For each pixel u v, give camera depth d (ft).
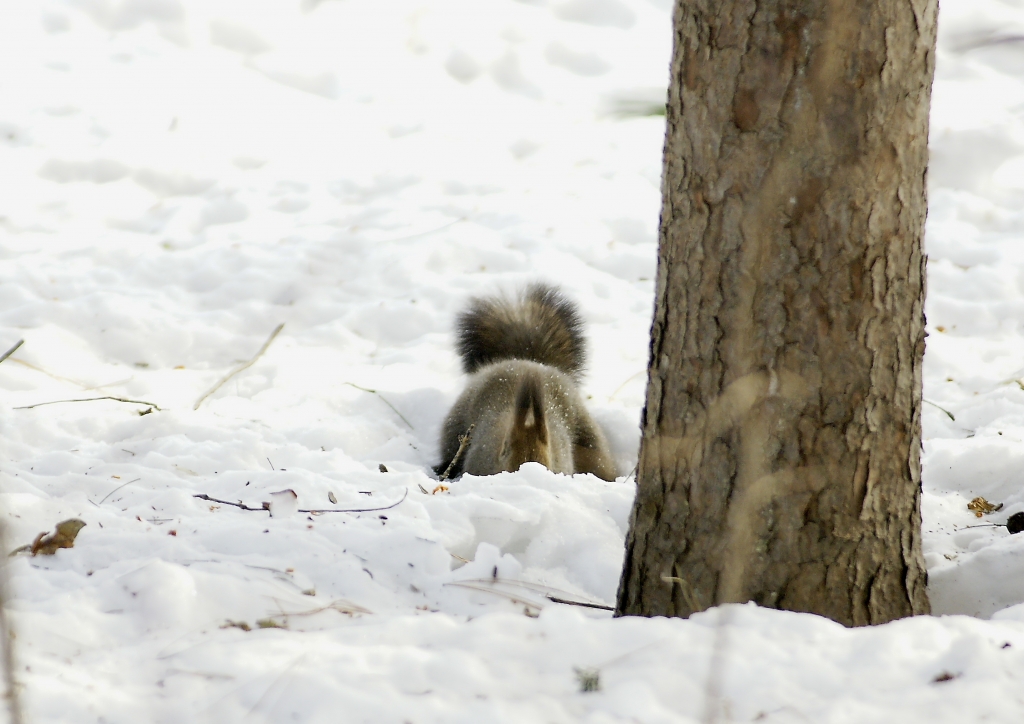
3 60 92.79
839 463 19.51
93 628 17.43
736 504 19.67
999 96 86.53
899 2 18.19
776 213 18.84
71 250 63.98
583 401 45.88
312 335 55.21
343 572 22.08
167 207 71.61
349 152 82.33
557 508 28.45
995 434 39.70
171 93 90.12
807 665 15.14
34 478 28.40
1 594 12.40
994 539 28.55
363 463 37.68
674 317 20.39
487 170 78.43
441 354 53.11
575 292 59.52
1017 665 14.82
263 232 67.77
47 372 48.19
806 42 18.21
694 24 19.31
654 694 14.35
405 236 66.18
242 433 36.94
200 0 105.29
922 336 20.02
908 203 19.07
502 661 15.48
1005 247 62.34
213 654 15.42
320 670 14.66
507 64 100.37
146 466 32.96
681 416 20.36
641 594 21.22
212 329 54.54
